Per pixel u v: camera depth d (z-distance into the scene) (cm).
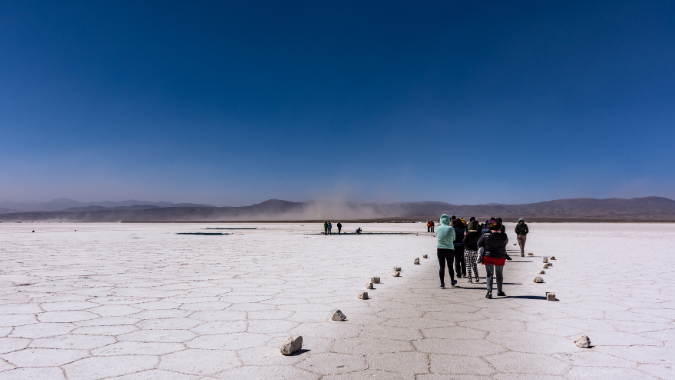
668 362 415
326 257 1620
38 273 1104
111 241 2900
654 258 1609
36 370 384
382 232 4841
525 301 736
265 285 902
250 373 379
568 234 4231
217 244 2539
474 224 973
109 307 669
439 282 977
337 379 364
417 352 444
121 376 370
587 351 450
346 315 620
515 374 379
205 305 686
